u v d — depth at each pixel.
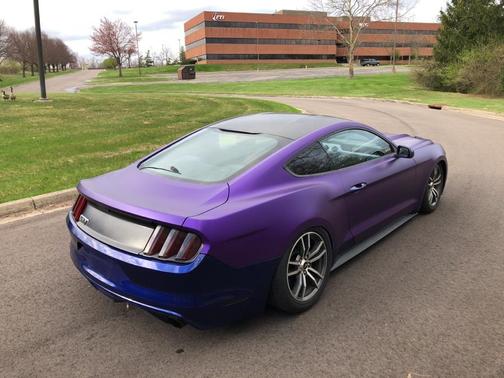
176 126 13.34
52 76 88.81
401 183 4.64
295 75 55.22
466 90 28.41
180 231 2.75
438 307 3.46
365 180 3.99
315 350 2.96
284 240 3.11
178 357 2.93
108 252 2.95
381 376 2.70
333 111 19.14
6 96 22.38
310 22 54.03
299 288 3.33
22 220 5.71
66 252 4.69
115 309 3.55
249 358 2.90
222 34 103.56
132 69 104.44
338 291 3.72
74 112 17.16
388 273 4.03
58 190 6.59
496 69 25.20
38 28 20.95
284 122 4.06
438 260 4.28
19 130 12.49
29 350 3.03
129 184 3.31
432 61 31.69
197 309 2.79
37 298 3.73
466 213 5.61
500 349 2.94
